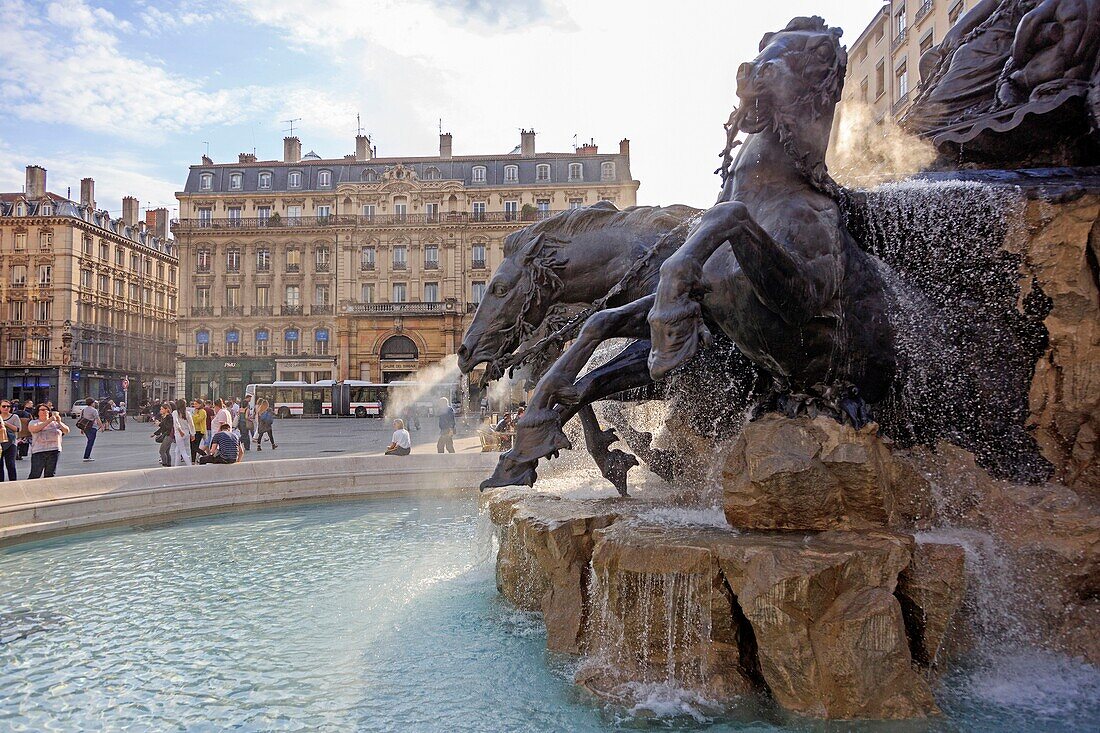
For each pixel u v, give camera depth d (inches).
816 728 121.7
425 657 164.7
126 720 139.3
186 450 556.4
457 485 475.5
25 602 220.4
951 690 135.3
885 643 123.4
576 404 192.2
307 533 333.7
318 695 148.6
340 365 2300.7
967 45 220.1
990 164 204.4
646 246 232.5
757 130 153.2
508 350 243.4
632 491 234.1
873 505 141.4
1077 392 163.8
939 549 133.0
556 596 167.2
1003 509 152.9
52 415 493.7
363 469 461.1
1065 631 139.7
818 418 148.3
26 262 2546.8
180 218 2432.3
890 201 172.1
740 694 134.0
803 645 124.6
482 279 2352.4
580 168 2404.0
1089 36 186.7
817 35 153.1
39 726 137.3
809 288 142.2
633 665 142.9
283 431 1341.0
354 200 2381.9
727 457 154.1
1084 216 163.2
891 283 167.8
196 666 166.1
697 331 123.7
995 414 173.2
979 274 175.8
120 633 190.2
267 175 2476.6
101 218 2822.3
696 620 137.2
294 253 2390.5
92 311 2679.6
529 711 137.5
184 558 281.1
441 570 251.6
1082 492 163.8
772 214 149.3
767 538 140.0
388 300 2349.9
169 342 3257.9
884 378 165.6
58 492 339.3
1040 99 189.3
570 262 239.6
